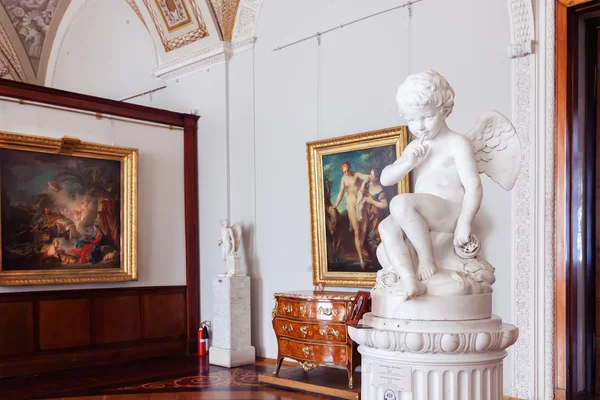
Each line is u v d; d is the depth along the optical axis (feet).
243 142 32.27
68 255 29.14
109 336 30.35
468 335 9.37
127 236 31.22
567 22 20.99
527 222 21.39
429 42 24.62
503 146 11.53
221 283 29.71
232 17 32.58
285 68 30.30
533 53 21.48
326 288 28.04
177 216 33.76
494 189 22.39
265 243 30.96
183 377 26.40
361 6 27.12
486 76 22.86
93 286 30.01
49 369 27.91
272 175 30.76
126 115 31.68
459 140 10.61
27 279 27.48
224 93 33.06
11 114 27.45
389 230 10.21
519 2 21.65
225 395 22.86
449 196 10.52
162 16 35.14
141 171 32.32
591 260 21.77
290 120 29.96
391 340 9.58
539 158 21.31
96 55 41.22
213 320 30.14
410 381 9.61
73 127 29.66
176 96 36.04
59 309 28.60
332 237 27.50
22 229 27.63
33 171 28.12
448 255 10.38
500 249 22.15
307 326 24.43
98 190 30.40
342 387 22.95
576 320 20.89
